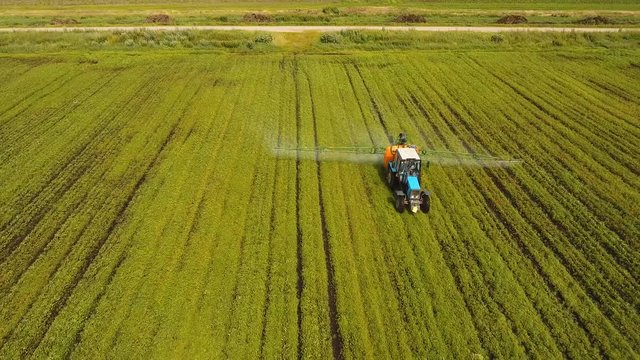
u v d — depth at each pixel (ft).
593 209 70.18
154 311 52.26
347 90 112.47
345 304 53.47
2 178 78.02
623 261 60.08
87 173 79.00
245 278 56.90
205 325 50.78
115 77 119.96
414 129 94.12
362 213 68.90
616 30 159.02
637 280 57.06
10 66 127.65
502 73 123.34
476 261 60.13
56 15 201.36
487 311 52.54
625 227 66.03
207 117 98.02
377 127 94.68
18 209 70.59
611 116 99.71
